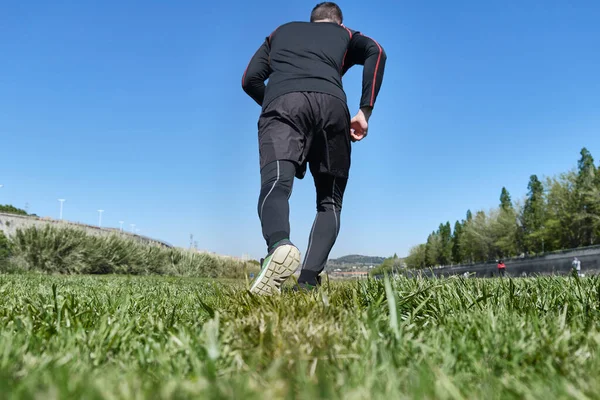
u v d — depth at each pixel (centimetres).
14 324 184
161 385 93
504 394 93
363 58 349
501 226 7588
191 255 3334
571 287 253
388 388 91
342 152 329
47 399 75
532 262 5309
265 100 316
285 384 93
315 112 304
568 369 114
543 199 6550
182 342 135
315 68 311
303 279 321
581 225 5659
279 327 157
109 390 83
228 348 133
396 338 137
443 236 10944
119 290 422
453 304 220
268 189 287
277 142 298
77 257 2116
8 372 104
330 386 87
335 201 343
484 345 137
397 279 310
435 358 125
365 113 338
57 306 203
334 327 161
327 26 337
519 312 205
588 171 5809
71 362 122
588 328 157
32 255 2005
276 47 328
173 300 329
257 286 260
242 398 78
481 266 6462
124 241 2642
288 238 267
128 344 152
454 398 86
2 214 2692
